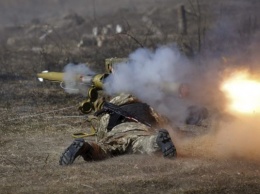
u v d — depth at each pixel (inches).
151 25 2265.0
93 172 698.8
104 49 1982.0
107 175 686.5
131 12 2957.7
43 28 2677.2
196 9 2573.8
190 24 2369.6
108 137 779.4
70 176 689.0
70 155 730.2
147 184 646.5
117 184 649.0
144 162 725.3
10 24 3225.9
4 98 1290.6
